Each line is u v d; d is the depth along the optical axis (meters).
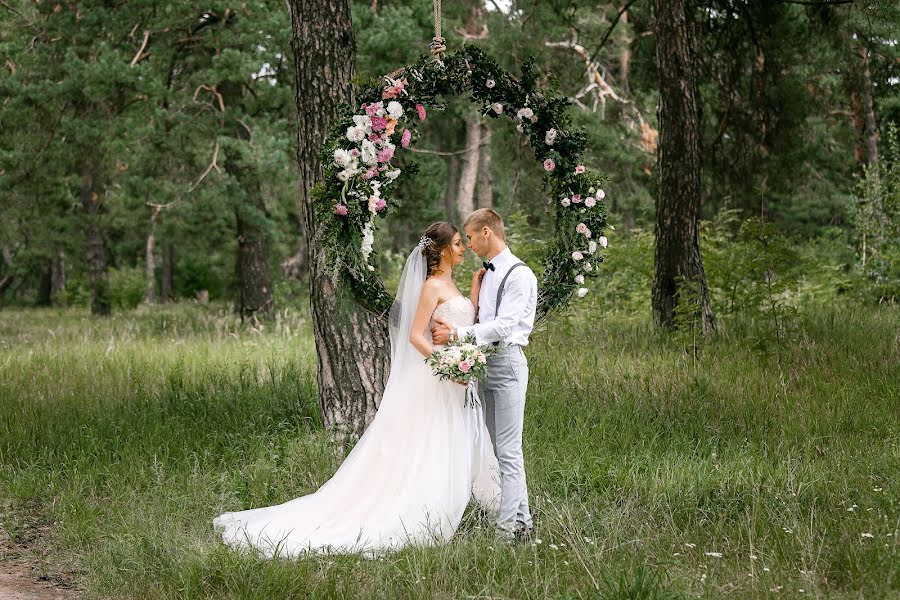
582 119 17.66
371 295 5.21
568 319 10.36
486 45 14.98
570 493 5.45
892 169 13.80
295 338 11.97
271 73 15.45
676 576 4.05
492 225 4.92
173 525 4.99
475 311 5.02
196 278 34.00
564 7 14.42
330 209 5.17
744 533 4.59
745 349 8.59
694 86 10.05
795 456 5.73
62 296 32.03
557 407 6.93
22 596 4.29
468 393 4.99
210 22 15.48
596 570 4.09
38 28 14.97
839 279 13.80
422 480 4.93
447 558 4.36
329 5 6.27
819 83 13.21
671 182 10.04
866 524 4.56
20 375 9.41
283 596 4.07
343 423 6.32
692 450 6.00
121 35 14.49
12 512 5.56
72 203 22.50
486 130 23.55
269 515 5.05
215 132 14.74
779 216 24.89
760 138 12.43
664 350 9.01
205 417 7.02
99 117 14.97
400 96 5.27
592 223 5.32
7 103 15.08
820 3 10.86
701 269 10.06
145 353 11.02
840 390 7.07
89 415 7.30
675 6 9.88
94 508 5.36
